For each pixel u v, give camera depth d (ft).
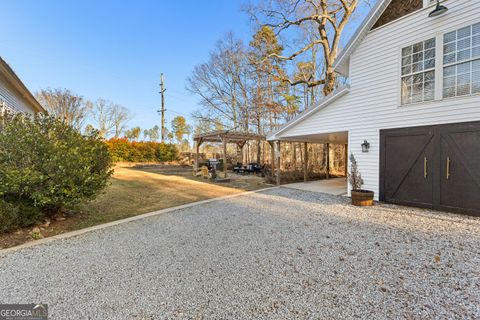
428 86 18.33
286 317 6.40
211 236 12.87
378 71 21.18
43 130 14.47
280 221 15.78
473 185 16.08
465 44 16.48
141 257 10.21
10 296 7.38
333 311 6.64
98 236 12.83
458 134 16.74
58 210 15.05
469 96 16.26
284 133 31.32
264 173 45.11
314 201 22.49
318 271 8.95
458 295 7.39
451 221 15.19
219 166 59.62
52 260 9.87
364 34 22.02
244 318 6.38
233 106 70.08
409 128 19.21
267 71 52.37
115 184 30.40
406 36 19.35
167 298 7.28
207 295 7.43
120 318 6.39
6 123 14.69
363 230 13.78
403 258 10.03
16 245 11.39
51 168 12.76
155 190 27.71
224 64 69.26
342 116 24.16
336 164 53.72
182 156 72.69
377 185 21.40
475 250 10.77
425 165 18.35
